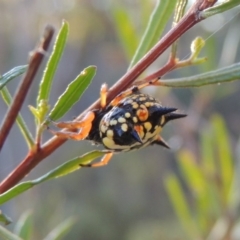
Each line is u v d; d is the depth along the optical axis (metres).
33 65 0.11
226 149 0.18
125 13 0.18
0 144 0.11
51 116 0.12
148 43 0.13
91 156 0.12
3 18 0.59
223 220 0.18
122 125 0.12
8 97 0.13
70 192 0.83
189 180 0.18
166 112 0.12
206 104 0.23
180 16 0.12
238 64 0.12
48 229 0.56
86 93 0.73
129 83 0.12
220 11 0.11
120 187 0.86
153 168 0.87
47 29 0.11
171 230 0.71
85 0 0.51
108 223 0.82
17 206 0.50
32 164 0.12
